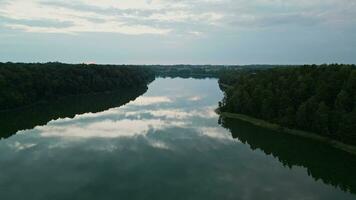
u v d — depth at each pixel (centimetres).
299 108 8069
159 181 5056
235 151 6675
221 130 8388
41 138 7325
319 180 5294
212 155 6384
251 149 6844
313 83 8738
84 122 9050
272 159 6256
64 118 9600
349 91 7638
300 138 7700
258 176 5388
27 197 4431
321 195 4753
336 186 5100
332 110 7562
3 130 8050
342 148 6831
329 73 8681
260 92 9925
